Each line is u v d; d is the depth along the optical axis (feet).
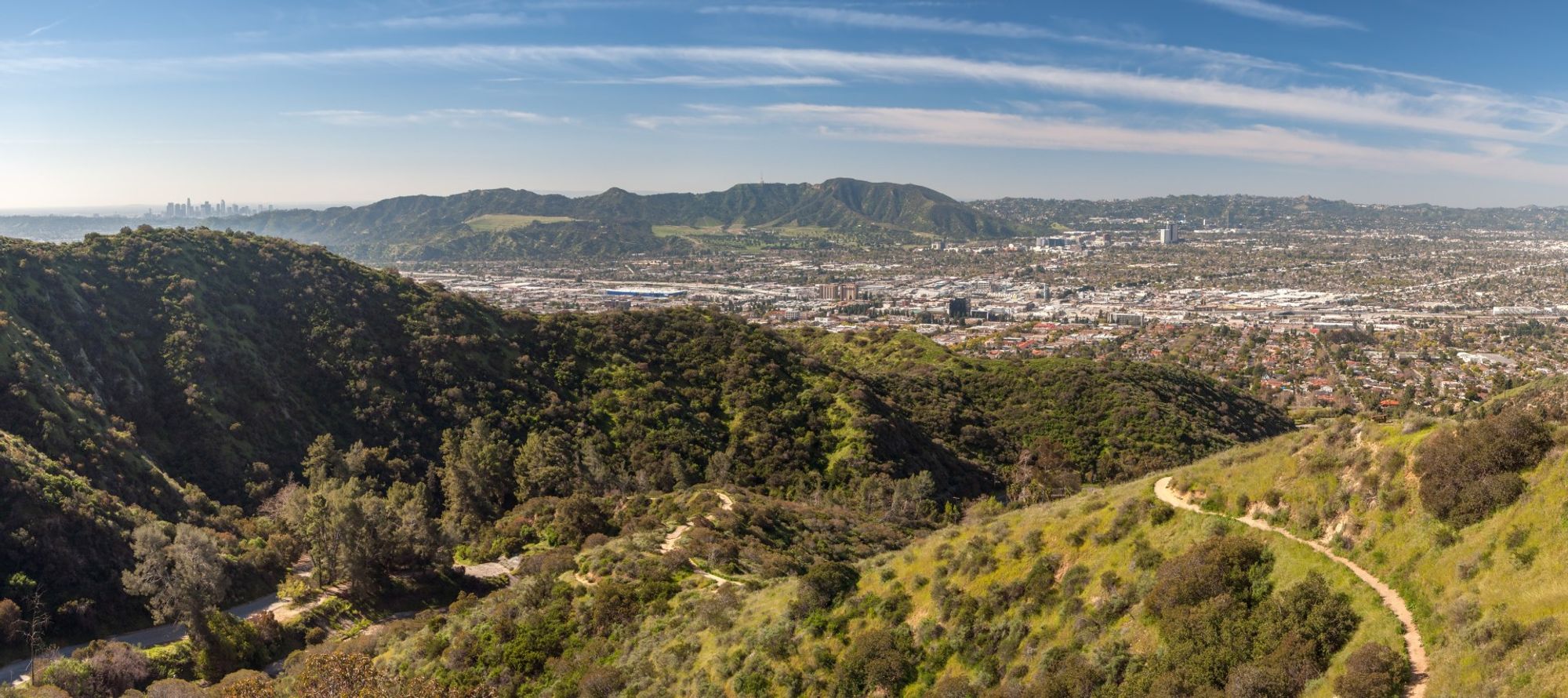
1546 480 87.71
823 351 558.15
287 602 238.89
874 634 131.64
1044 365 476.54
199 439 323.57
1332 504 107.45
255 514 307.58
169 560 222.89
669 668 151.94
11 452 246.27
